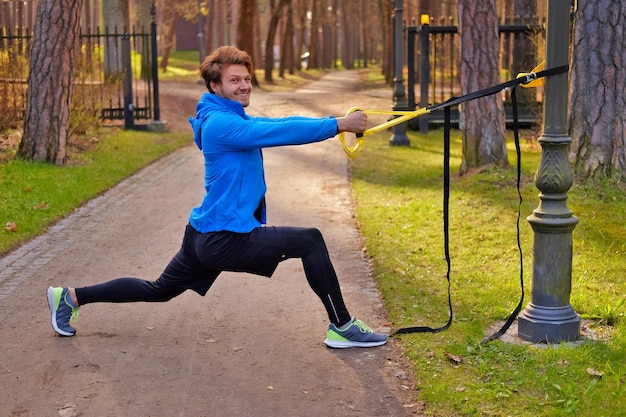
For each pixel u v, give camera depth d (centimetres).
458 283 612
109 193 1087
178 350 484
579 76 865
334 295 467
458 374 434
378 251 730
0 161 1224
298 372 449
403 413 396
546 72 458
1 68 1541
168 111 2250
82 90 1494
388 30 3816
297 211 955
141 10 3525
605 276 608
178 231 843
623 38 847
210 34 4453
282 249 438
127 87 1833
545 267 475
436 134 1847
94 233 836
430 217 862
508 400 401
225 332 518
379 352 476
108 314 552
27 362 463
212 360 468
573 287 578
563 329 472
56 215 916
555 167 465
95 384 432
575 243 694
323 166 1326
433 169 1246
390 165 1330
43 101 1233
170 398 415
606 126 854
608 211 790
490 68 1077
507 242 732
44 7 1223
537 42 1756
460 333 497
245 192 424
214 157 421
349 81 4519
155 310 562
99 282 645
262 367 457
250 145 412
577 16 864
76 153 1378
